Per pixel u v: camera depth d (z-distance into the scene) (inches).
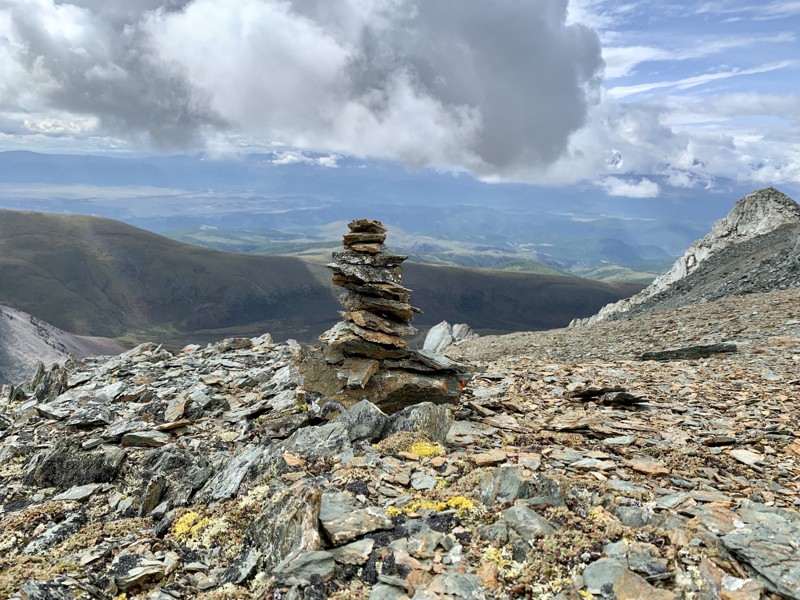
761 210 3951.8
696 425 674.8
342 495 432.1
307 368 807.1
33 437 870.4
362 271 780.6
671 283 3941.9
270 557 368.2
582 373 1041.5
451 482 462.9
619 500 401.7
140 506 569.3
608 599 282.5
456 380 773.3
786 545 314.2
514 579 314.2
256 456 567.2
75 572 399.5
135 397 1040.8
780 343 1220.5
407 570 325.1
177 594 352.8
